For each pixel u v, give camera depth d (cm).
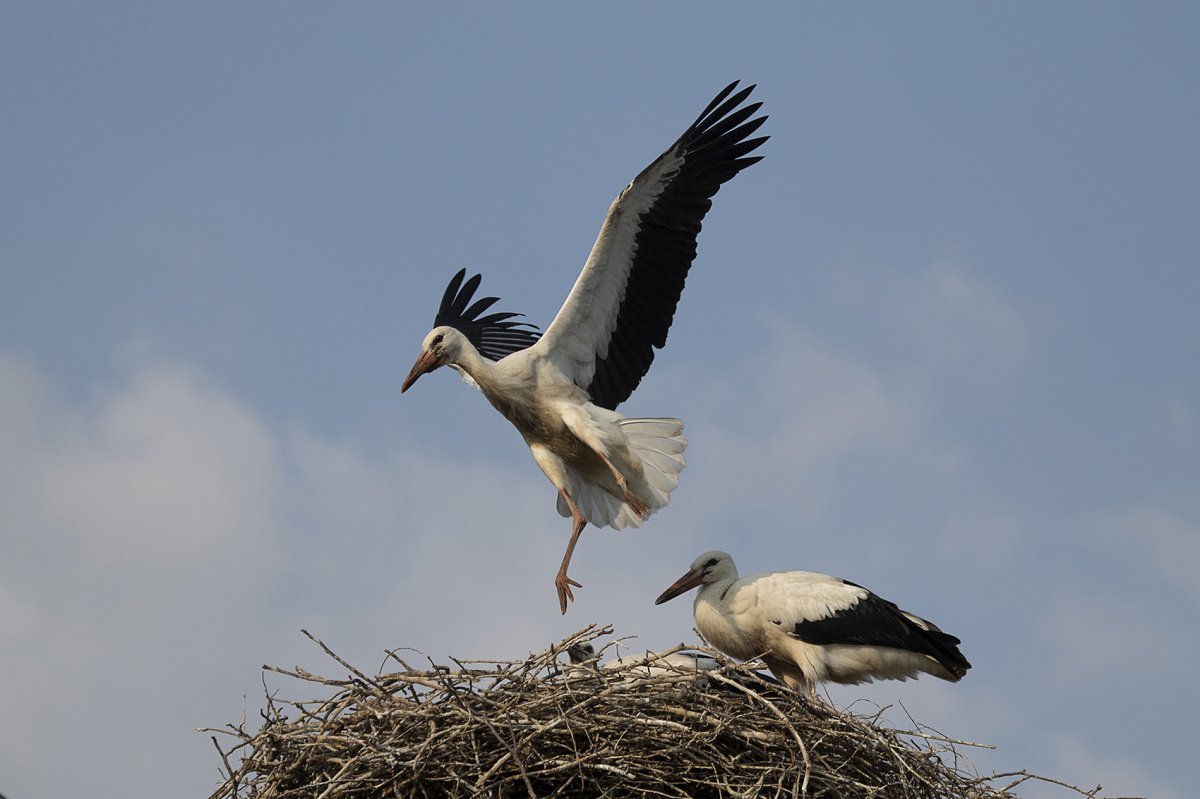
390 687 1298
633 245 1741
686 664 1443
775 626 1666
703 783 1261
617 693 1298
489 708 1271
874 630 1634
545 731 1248
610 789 1232
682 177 1738
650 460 1719
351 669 1282
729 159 1759
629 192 1702
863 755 1345
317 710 1290
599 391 1794
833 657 1648
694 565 1736
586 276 1734
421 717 1262
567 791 1260
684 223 1752
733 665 1333
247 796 1276
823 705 1363
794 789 1217
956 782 1351
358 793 1257
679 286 1780
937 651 1622
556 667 1290
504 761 1230
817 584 1669
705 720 1280
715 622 1698
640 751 1267
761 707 1321
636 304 1770
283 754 1280
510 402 1750
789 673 1722
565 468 1789
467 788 1215
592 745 1257
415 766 1230
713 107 1736
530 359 1748
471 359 1770
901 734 1358
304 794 1262
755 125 1753
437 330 1798
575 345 1766
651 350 1794
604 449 1698
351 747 1259
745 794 1234
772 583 1681
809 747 1298
